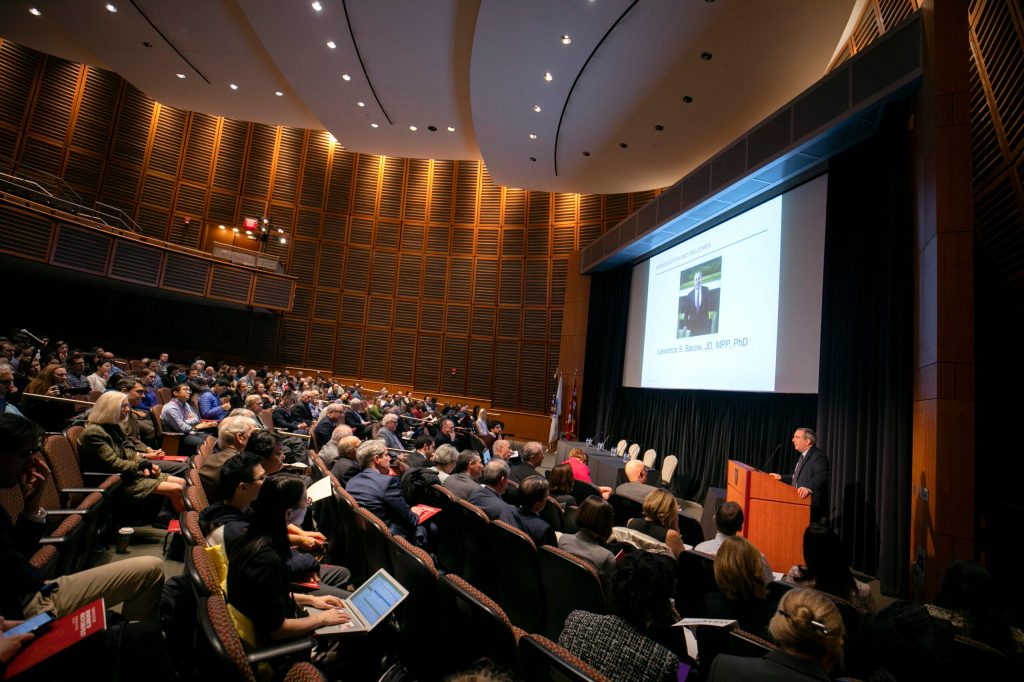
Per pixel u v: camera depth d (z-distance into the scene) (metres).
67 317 13.30
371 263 16.28
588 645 1.65
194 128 14.66
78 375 7.26
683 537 4.67
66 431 3.73
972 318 3.81
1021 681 1.69
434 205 16.42
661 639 2.20
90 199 13.12
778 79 7.46
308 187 16.00
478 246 16.09
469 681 1.05
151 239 11.62
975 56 4.95
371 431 8.44
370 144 11.83
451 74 8.55
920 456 4.19
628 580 1.70
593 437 11.90
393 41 7.82
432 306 16.12
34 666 1.43
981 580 2.09
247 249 14.95
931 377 4.00
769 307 6.65
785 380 6.25
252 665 1.76
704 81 7.63
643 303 10.50
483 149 10.55
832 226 5.73
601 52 7.19
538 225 15.52
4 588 1.76
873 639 1.87
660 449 9.85
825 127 5.32
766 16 6.35
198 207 14.65
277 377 13.13
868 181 5.35
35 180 12.21
